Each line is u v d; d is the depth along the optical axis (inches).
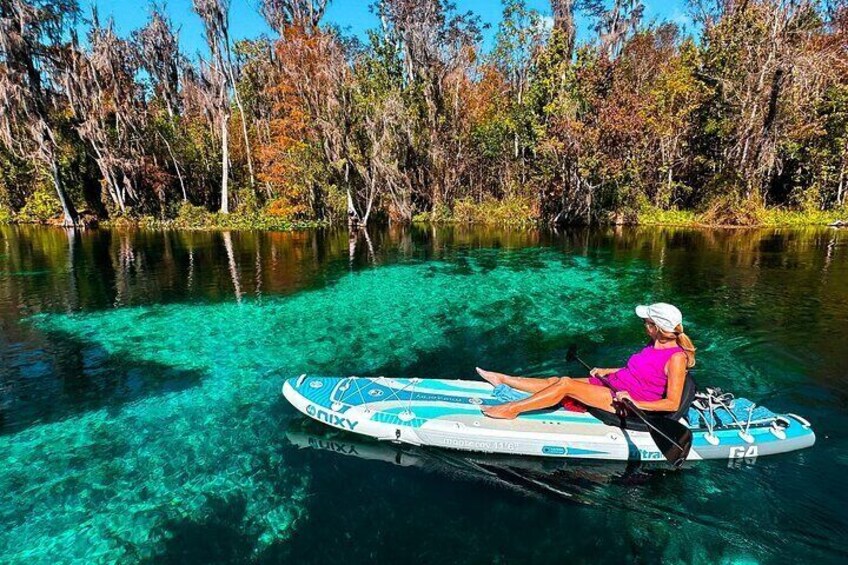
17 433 198.1
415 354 281.7
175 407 217.6
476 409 180.9
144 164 1181.7
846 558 124.3
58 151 1111.0
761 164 914.1
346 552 127.8
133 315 368.8
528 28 1160.2
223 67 1181.7
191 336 318.3
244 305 394.6
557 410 178.9
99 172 1208.2
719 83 946.1
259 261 607.5
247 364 269.6
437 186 1262.3
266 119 1312.7
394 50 1269.7
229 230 1036.5
